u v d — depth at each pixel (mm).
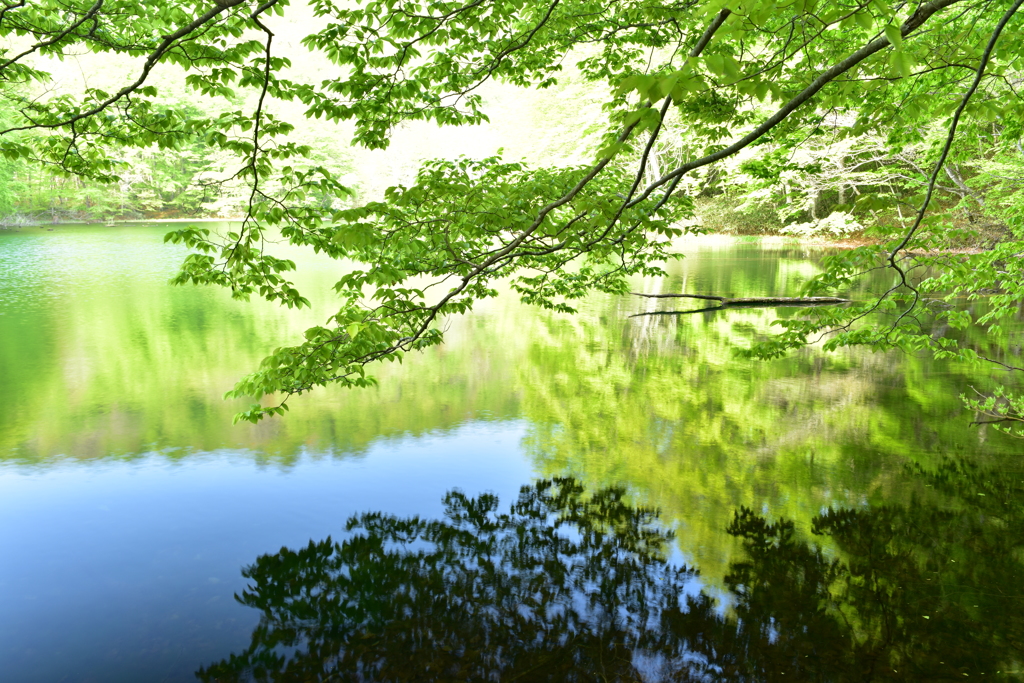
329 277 21359
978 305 15352
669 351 12336
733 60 1757
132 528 5816
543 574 5258
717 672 4098
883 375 10523
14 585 4957
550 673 4125
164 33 5043
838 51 4949
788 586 5039
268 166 4758
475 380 10578
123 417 8633
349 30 4895
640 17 6102
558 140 37562
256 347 12375
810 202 22797
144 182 43844
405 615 4734
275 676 4070
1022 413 7559
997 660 4156
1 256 25547
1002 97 4180
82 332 13445
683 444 7945
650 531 5926
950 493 6453
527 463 7383
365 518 6133
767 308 16422
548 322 15055
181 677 4059
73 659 4180
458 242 5203
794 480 6848
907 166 17109
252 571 5230
